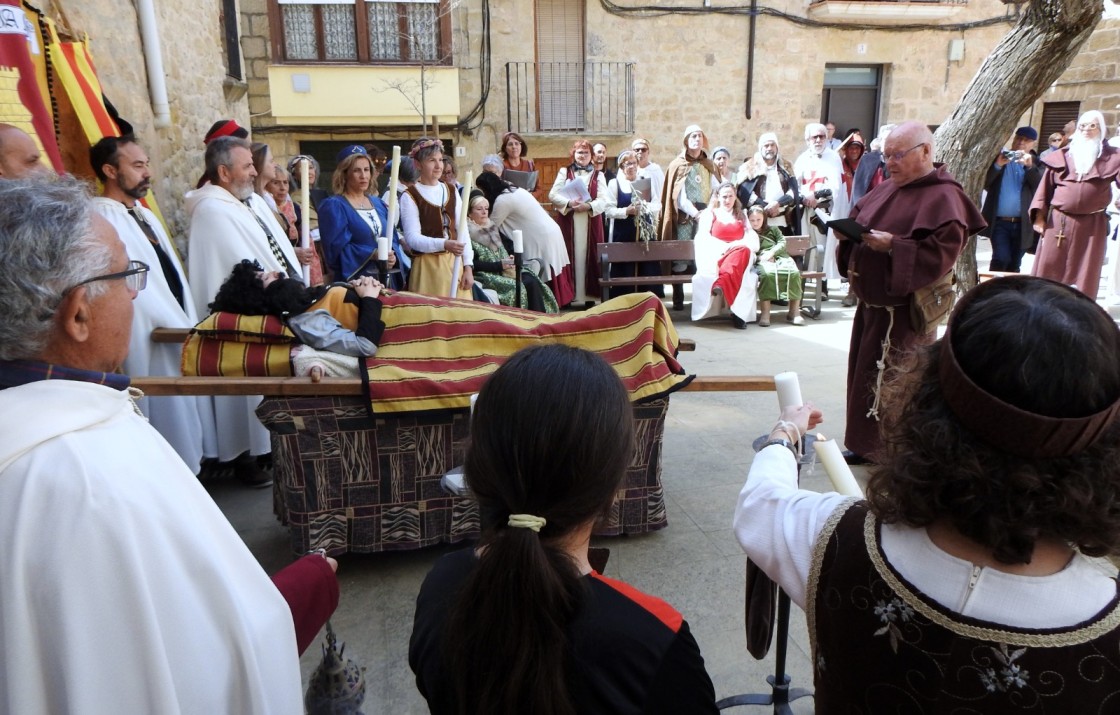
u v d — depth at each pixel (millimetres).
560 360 861
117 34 4086
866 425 3471
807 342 6016
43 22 3086
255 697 965
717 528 2971
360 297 2605
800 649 2266
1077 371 682
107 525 840
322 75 9797
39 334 909
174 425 3010
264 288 2520
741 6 10977
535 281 5391
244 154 3389
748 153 11547
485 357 2578
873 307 3375
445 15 9984
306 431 2441
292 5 9625
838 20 11344
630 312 2730
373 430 2486
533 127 10805
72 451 854
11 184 942
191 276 3301
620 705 785
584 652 786
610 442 821
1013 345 704
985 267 9477
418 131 10539
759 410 4430
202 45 5809
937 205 3172
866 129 12305
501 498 832
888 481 806
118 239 1011
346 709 1548
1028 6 3617
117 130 3617
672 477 3479
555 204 7023
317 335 2447
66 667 819
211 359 2475
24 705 822
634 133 11117
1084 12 3441
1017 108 3799
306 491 2488
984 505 718
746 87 11289
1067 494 696
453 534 2664
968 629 733
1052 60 3637
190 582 917
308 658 2221
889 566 800
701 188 7355
